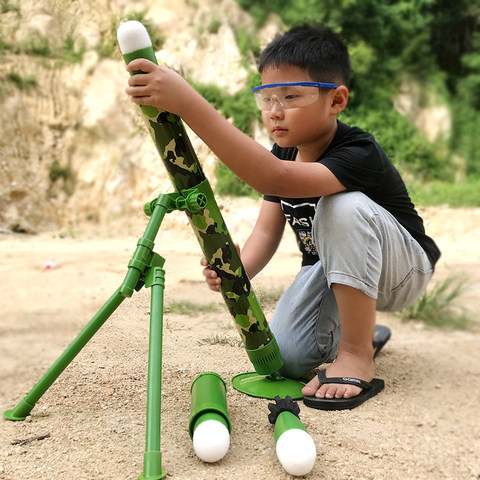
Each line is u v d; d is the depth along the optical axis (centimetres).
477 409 144
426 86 727
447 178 686
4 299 240
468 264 358
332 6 677
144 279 117
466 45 768
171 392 137
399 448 121
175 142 118
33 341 188
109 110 482
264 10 588
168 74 109
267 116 139
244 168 116
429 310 243
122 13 352
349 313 139
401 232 149
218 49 522
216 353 167
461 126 723
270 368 141
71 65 475
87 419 124
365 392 141
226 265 130
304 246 161
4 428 119
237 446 113
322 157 142
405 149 674
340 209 134
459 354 194
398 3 711
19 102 482
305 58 136
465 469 116
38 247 390
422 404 145
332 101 138
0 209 470
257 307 137
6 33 469
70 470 103
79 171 480
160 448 107
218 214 127
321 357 152
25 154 485
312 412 132
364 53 685
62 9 425
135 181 458
